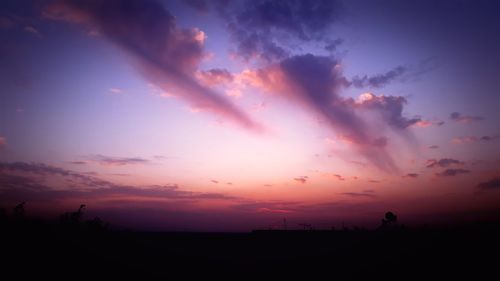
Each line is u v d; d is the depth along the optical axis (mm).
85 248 17094
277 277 16562
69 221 20438
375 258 18453
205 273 17547
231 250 29281
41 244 15664
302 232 37688
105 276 14203
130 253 19047
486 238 18734
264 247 31344
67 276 13156
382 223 27219
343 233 35062
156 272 16391
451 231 22297
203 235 38000
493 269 13859
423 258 16719
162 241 30859
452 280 13109
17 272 12398
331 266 18156
